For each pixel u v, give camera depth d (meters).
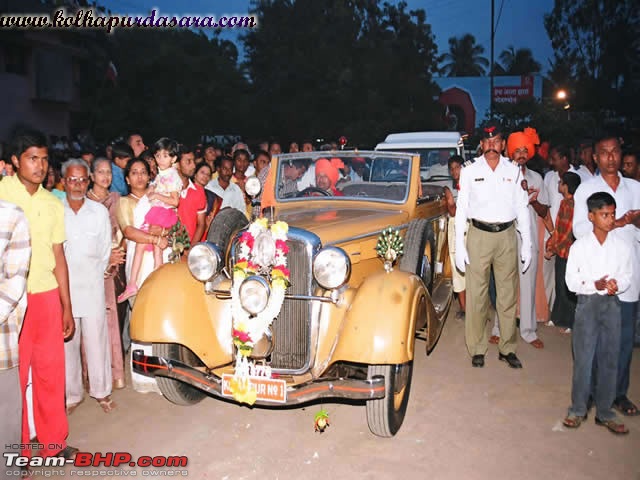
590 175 6.36
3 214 3.02
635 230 4.14
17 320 3.29
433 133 10.61
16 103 20.27
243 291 3.80
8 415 3.15
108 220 4.45
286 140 34.16
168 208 4.98
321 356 4.01
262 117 33.19
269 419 4.43
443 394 4.82
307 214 5.18
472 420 4.35
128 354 5.78
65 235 4.01
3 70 19.72
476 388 4.95
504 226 5.27
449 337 6.34
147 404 4.70
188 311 4.12
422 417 4.40
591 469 3.67
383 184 5.71
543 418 4.39
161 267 4.40
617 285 3.98
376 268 4.91
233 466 3.74
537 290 6.71
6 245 3.02
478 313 5.42
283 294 3.89
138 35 33.94
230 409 4.61
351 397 3.61
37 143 3.49
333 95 34.12
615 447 3.95
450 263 6.78
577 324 4.16
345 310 4.04
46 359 3.71
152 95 28.75
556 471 3.64
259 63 36.19
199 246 4.12
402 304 3.80
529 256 5.32
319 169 5.88
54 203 3.74
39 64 20.70
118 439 4.11
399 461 3.78
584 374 4.18
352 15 38.91
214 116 30.80
